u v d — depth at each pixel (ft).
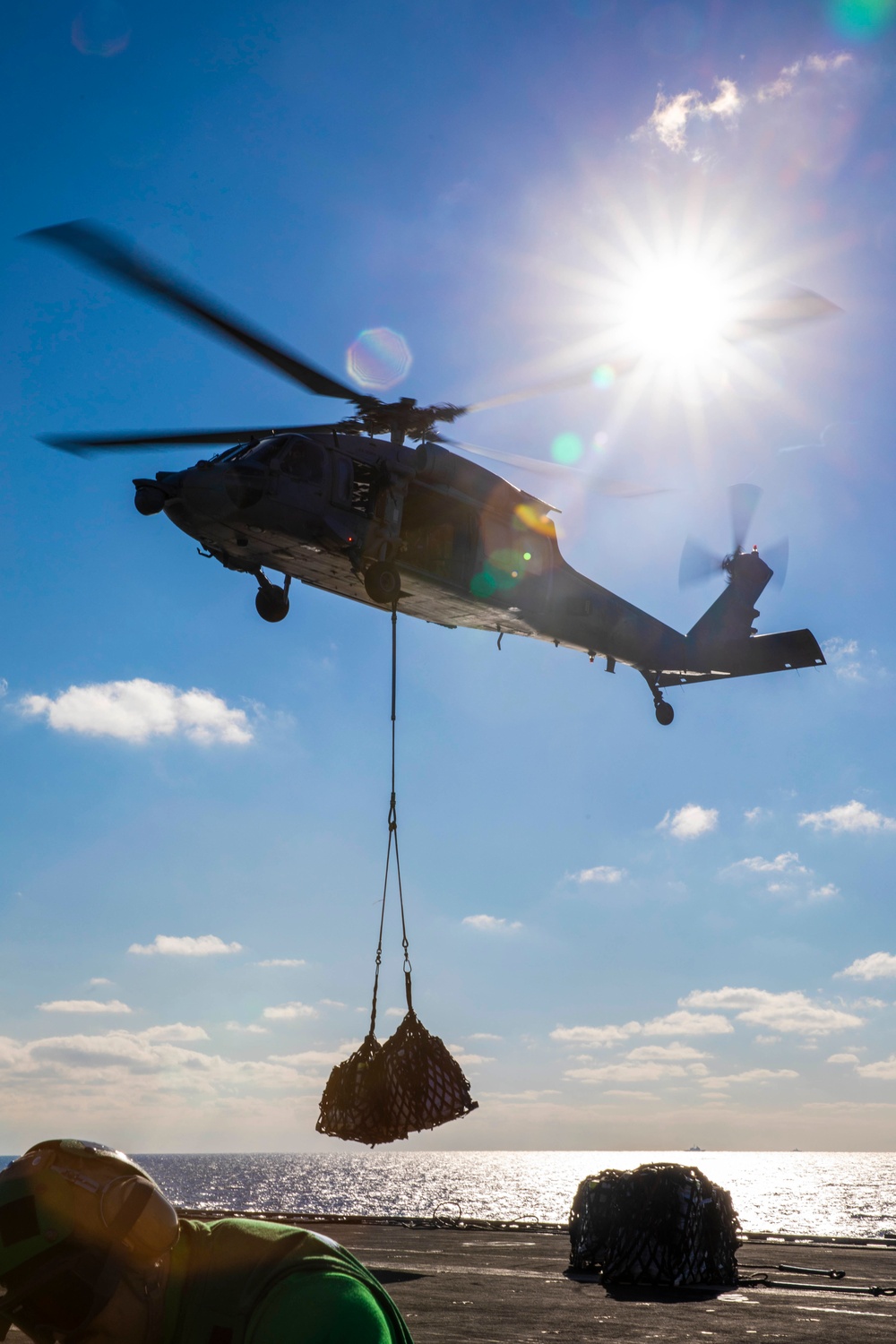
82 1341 5.39
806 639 78.02
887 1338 19.90
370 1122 26.03
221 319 41.37
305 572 52.19
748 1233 41.93
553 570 60.08
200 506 48.01
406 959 27.53
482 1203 404.98
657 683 74.28
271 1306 5.40
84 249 35.86
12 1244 5.18
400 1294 24.71
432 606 55.47
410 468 50.67
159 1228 5.35
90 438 45.50
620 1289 26.21
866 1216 341.62
